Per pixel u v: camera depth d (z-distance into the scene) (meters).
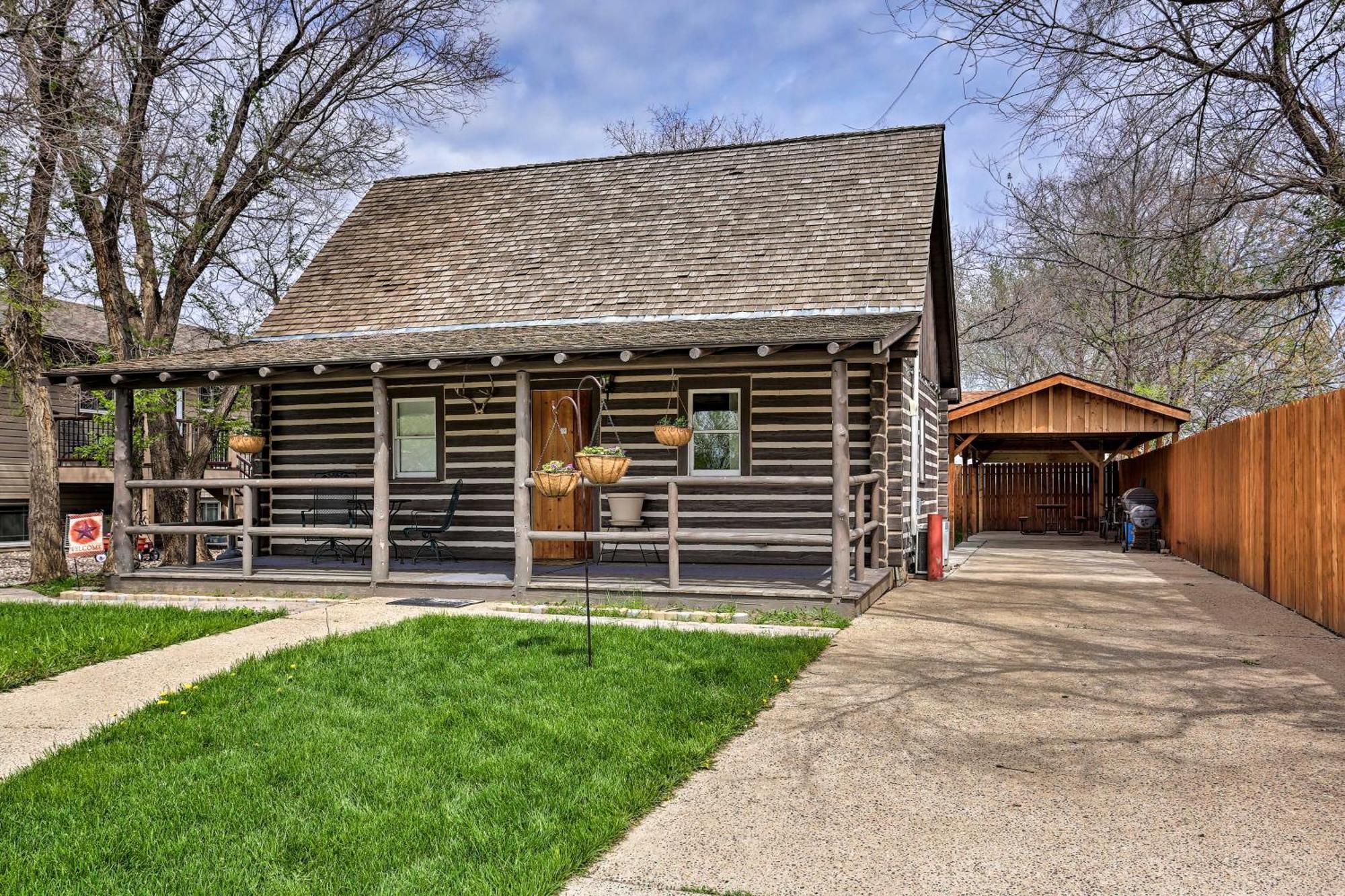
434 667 7.21
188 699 6.34
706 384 12.35
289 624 9.30
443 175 17.91
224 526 13.32
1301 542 9.90
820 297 12.40
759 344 9.29
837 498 9.52
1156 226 11.73
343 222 17.36
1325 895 3.52
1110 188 11.20
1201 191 10.37
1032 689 6.62
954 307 16.95
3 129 11.33
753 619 9.33
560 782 4.70
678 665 7.22
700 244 14.02
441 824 4.21
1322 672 7.12
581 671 7.01
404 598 10.95
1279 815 4.30
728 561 12.25
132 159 14.49
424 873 3.71
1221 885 3.61
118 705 6.36
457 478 13.20
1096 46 8.13
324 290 15.34
